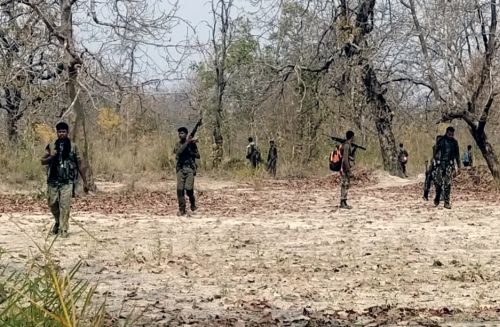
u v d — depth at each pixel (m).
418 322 7.05
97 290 8.30
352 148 18.98
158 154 33.31
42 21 21.42
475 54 24.67
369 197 22.36
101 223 14.77
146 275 9.33
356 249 11.41
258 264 10.12
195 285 8.79
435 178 18.11
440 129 36.38
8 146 28.38
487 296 8.17
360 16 28.75
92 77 21.48
